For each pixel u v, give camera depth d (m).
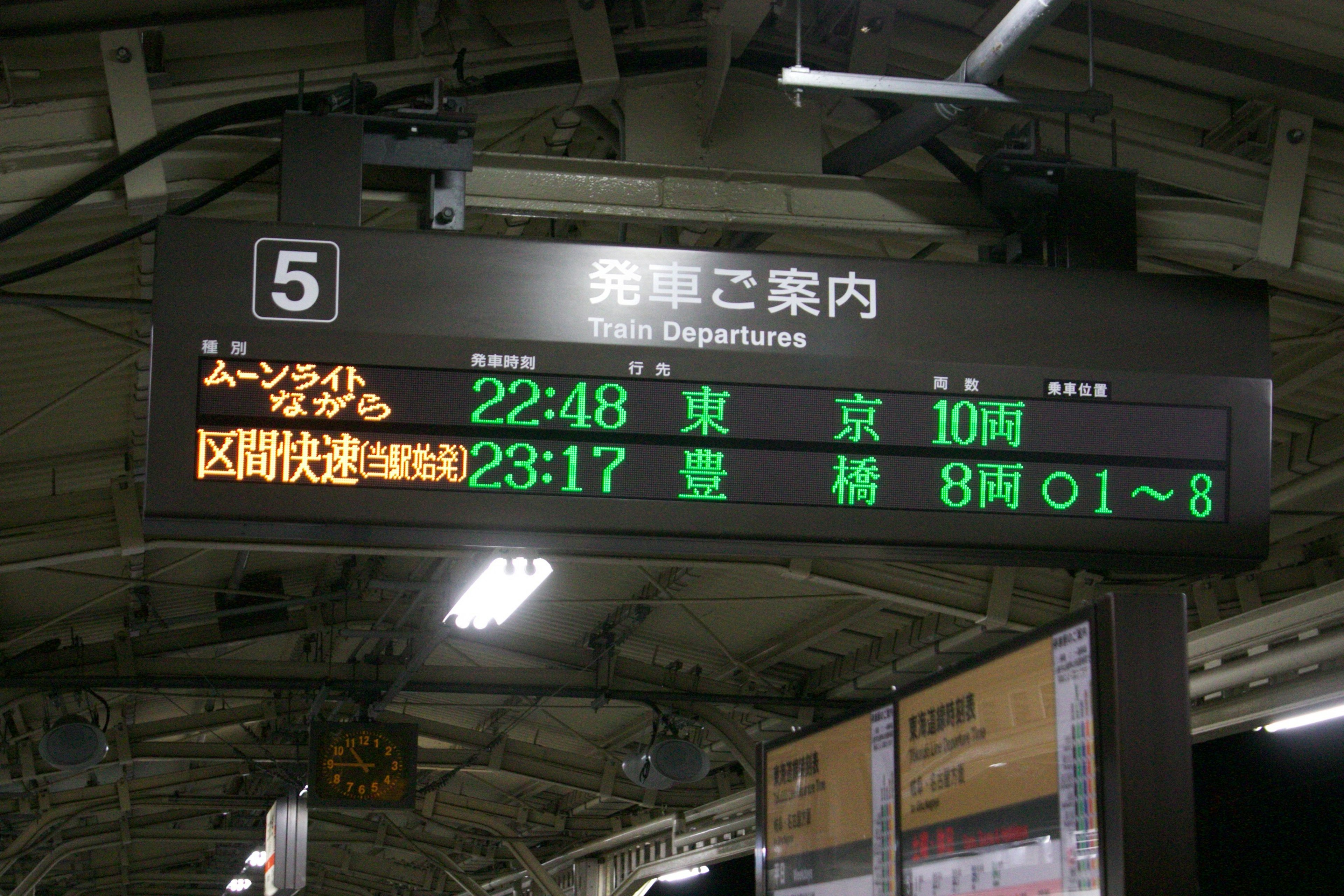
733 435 6.12
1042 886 4.05
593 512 5.96
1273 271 7.65
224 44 7.68
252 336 5.91
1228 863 16.75
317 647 21.73
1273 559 13.79
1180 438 6.43
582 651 19.39
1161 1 7.59
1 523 11.87
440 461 5.91
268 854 22.95
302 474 5.81
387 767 18.86
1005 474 6.27
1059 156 7.27
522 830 29.83
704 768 18.36
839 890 5.27
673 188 7.25
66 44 7.31
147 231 6.99
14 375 10.84
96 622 18.03
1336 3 7.30
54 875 35.78
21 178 6.57
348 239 6.09
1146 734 3.78
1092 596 14.12
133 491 12.10
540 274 6.18
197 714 22.20
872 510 6.14
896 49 8.10
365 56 7.91
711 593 17.14
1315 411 11.43
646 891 21.17
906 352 6.33
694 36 7.54
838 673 19.03
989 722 4.41
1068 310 6.52
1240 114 8.13
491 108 7.45
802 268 6.36
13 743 20.91
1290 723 9.12
